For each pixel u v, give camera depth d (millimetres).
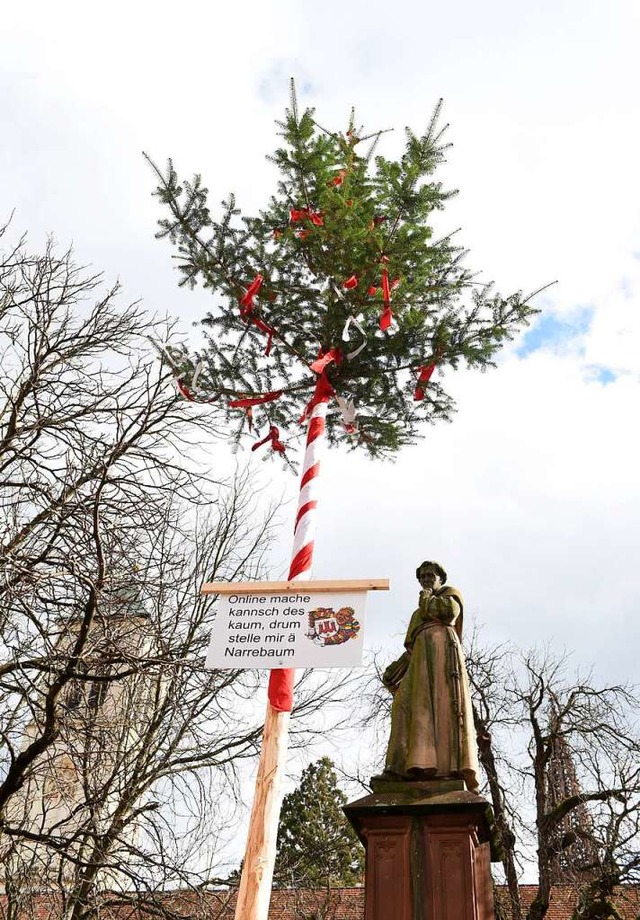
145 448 12328
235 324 12156
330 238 11453
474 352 11750
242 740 13695
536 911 15805
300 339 12039
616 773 16609
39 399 12039
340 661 7965
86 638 10312
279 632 8219
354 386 12086
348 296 11602
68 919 11156
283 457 12734
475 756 7609
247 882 7672
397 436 12547
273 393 12023
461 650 8180
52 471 11555
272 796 8070
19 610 10336
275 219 12008
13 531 11258
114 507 11375
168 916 10945
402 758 7656
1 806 10352
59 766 11570
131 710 13078
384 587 8344
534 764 17547
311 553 9672
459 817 7082
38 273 12727
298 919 15469
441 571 8867
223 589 8484
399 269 11516
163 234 12102
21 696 10648
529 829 16125
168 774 12805
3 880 10945
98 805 11547
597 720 17422
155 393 12414
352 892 19812
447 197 11414
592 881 15547
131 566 11734
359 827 7375
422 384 11648
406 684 8062
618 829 15523
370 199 11648
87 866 10789
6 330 12344
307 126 11734
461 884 6812
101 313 12875
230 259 11977
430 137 11266
